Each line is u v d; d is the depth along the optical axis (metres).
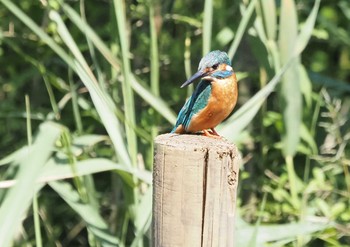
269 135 12.46
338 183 11.80
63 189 8.89
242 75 11.03
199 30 11.57
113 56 9.25
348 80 15.44
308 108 11.02
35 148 7.15
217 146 5.72
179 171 5.69
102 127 12.98
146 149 11.49
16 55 12.72
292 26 9.85
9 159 8.78
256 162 12.10
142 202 8.54
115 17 9.56
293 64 9.95
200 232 5.72
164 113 9.52
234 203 5.82
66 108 13.15
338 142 11.29
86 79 8.51
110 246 8.59
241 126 8.78
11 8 8.73
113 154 11.54
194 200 5.69
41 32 8.72
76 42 12.24
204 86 7.18
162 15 11.48
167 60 12.39
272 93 13.87
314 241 11.88
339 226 9.98
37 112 12.37
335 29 12.34
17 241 11.27
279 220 10.88
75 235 14.03
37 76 12.98
